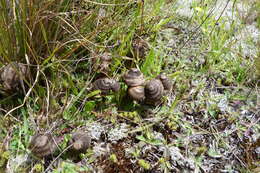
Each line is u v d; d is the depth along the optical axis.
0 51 0.38
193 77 0.48
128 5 0.48
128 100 0.42
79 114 0.40
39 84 0.41
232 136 0.41
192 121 0.42
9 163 0.33
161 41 0.53
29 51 0.39
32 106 0.39
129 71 0.39
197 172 0.36
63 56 0.40
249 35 0.56
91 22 0.44
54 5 0.39
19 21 0.38
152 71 0.47
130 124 0.40
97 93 0.39
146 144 0.38
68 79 0.42
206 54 0.52
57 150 0.35
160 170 0.36
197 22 0.58
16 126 0.37
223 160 0.38
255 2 0.63
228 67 0.51
